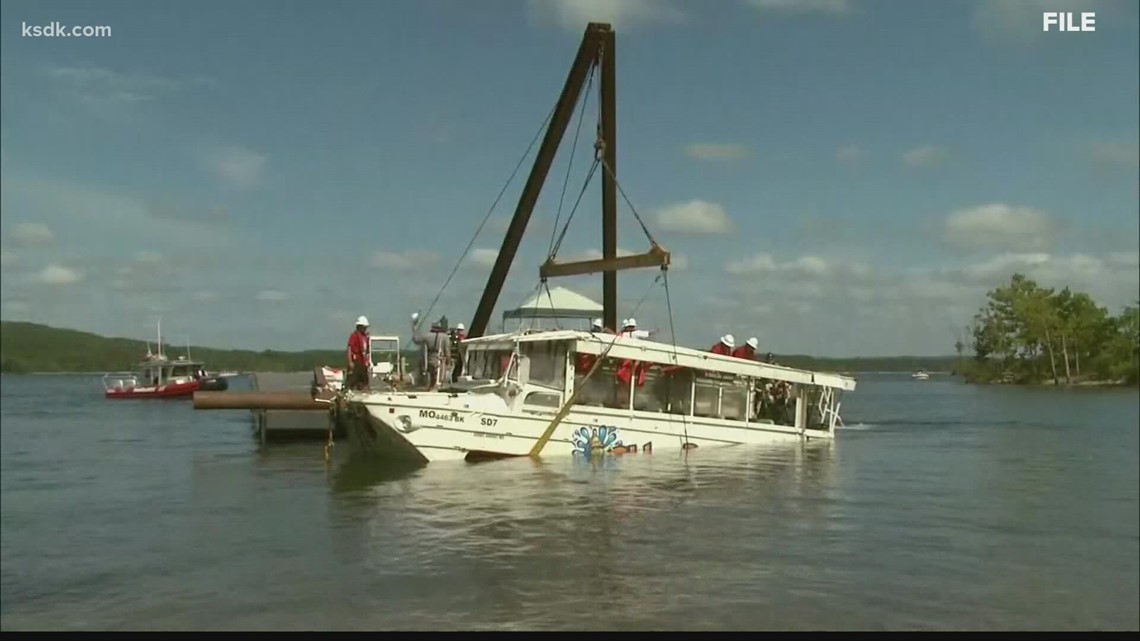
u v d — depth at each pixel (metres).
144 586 13.20
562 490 19.30
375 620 10.95
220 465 28.67
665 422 25.98
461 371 29.67
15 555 15.89
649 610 11.20
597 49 26.55
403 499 18.47
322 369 45.81
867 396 90.06
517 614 11.08
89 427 51.38
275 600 11.91
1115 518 18.05
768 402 29.28
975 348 132.25
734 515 16.81
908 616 11.32
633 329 28.12
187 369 94.75
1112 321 120.62
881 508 18.02
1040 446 32.91
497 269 30.31
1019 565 13.98
